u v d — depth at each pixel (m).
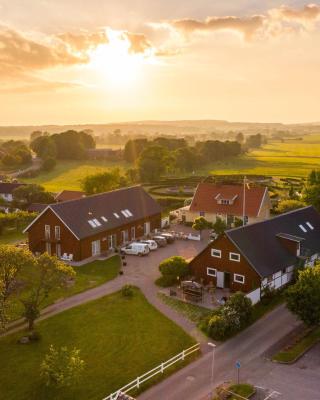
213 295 45.34
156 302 44.28
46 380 30.50
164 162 136.75
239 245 45.22
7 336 37.12
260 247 47.06
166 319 40.41
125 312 41.88
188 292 45.00
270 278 45.47
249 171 160.50
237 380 30.75
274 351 34.81
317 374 31.59
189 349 34.75
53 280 37.28
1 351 34.62
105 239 62.41
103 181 95.94
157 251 62.25
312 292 35.47
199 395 29.08
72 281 50.00
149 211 72.69
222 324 36.78
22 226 80.81
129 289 45.91
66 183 144.38
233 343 36.16
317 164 181.88
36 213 80.25
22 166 182.88
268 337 37.16
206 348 35.31
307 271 37.59
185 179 133.50
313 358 33.78
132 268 54.78
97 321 40.00
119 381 30.61
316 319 35.50
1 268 35.53
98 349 35.03
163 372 31.59
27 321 39.88
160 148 138.38
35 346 35.44
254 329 38.66
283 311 42.31
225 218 75.12
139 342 36.12
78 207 61.69
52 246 60.41
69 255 58.47
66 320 40.19
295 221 55.53
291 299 36.47
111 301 44.50
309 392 29.45
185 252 61.50
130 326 39.00
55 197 97.81
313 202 76.25
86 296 45.84
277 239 50.09
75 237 57.34
